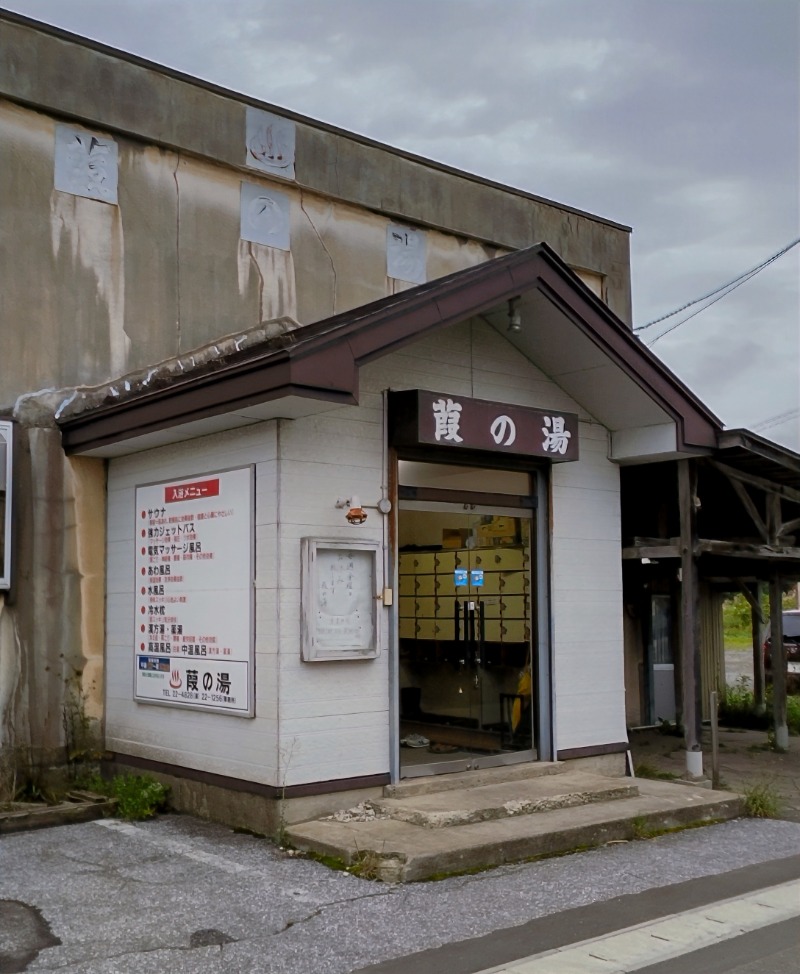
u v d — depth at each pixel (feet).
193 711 25.14
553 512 29.17
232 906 18.07
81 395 28.53
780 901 18.66
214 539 24.81
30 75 28.40
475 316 27.94
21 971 15.05
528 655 28.96
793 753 37.73
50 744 27.12
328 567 23.79
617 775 29.84
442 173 38.70
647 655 44.27
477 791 25.27
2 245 27.55
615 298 44.93
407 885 19.35
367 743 24.27
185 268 31.22
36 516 27.45
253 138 33.14
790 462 31.22
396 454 25.80
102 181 29.71
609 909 18.10
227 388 22.44
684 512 30.66
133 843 22.56
